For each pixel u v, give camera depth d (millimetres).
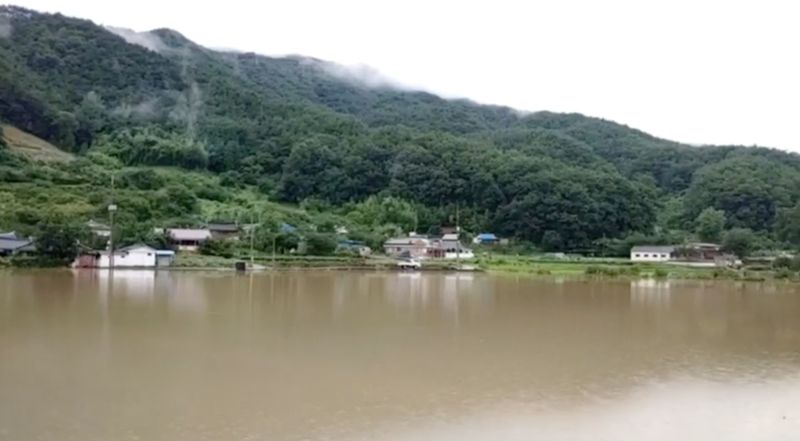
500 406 20406
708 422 19422
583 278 82250
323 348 28672
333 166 143250
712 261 110062
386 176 143500
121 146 145250
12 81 142250
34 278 59344
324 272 83562
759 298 58312
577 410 20234
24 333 30094
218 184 139000
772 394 22672
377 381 23016
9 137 130375
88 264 74625
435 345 30078
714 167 165250
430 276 81438
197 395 20750
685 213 148375
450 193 138125
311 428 17891
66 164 121812
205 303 43500
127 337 29938
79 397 20156
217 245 90062
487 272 89438
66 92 161500
